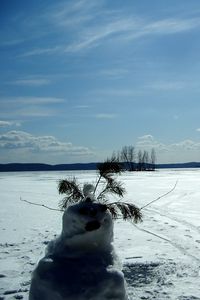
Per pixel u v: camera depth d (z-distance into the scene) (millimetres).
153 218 14461
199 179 46125
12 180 49469
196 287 6301
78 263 3797
